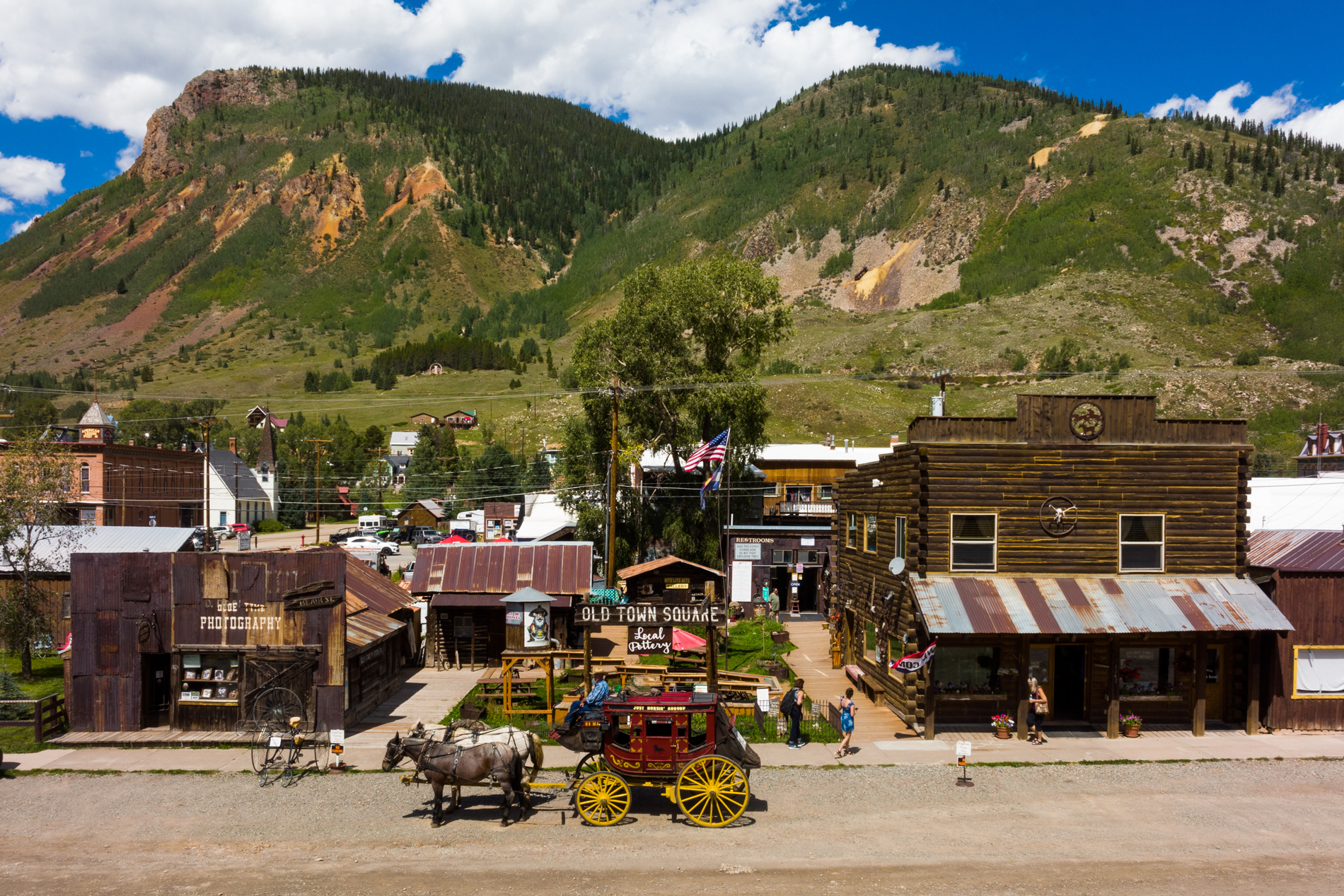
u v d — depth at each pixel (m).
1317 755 21.39
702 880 13.84
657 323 51.62
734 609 44.38
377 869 14.31
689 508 50.97
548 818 16.81
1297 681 23.59
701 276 52.91
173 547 39.00
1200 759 21.03
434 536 91.44
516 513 79.94
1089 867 14.47
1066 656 24.42
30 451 32.53
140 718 22.33
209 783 19.00
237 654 22.42
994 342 193.75
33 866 14.52
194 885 13.73
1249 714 23.42
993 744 22.31
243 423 185.75
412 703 26.55
